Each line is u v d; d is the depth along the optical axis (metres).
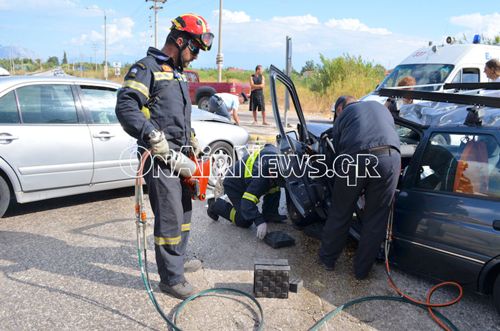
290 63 6.71
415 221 3.38
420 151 3.54
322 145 4.13
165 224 3.05
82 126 4.75
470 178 3.17
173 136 3.03
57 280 3.36
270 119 14.47
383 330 2.88
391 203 3.31
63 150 4.58
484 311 3.13
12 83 4.38
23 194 4.43
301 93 19.50
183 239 3.28
